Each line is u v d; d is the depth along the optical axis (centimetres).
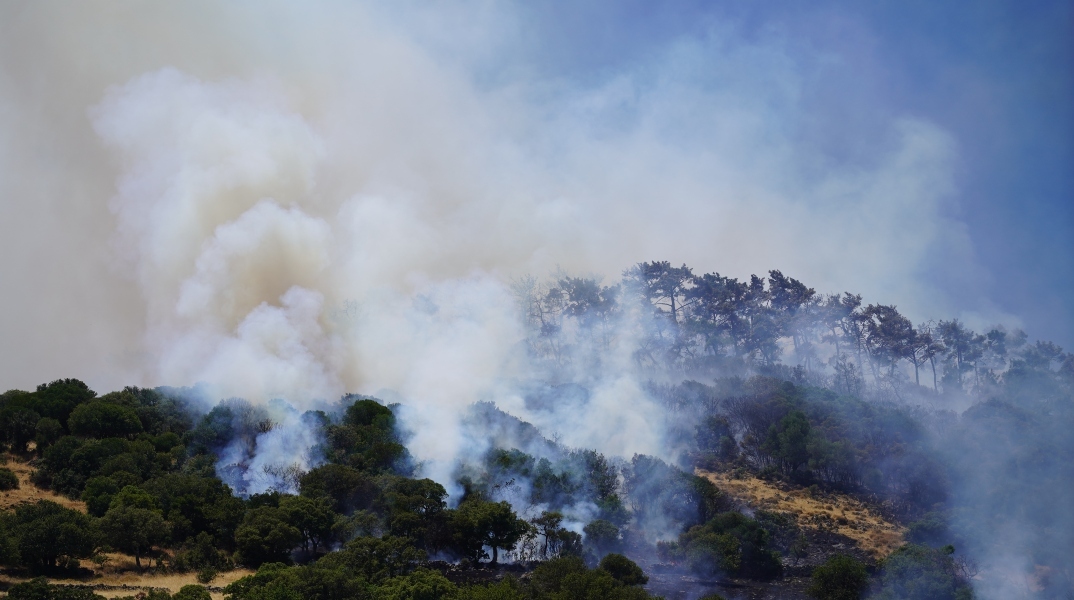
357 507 18362
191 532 16650
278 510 16850
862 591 16825
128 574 14900
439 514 17538
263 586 13338
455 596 13638
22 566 14238
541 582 14950
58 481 17750
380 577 14962
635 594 14138
